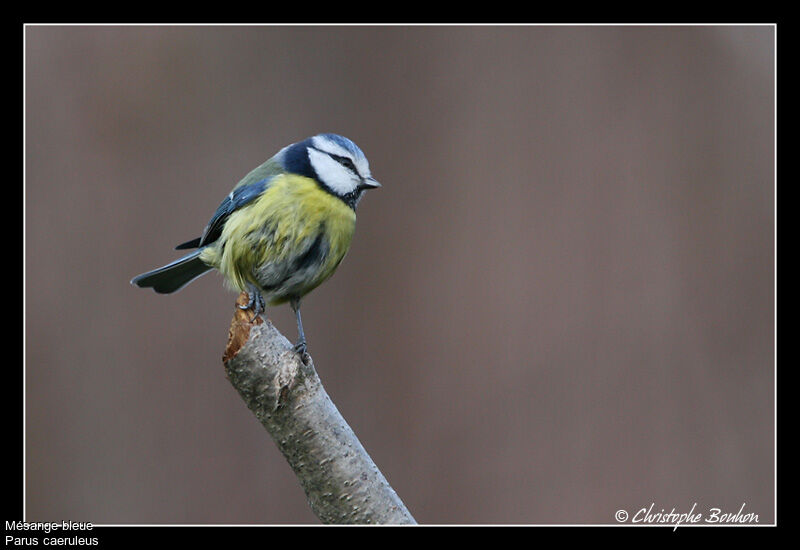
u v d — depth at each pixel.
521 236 10.94
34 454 9.46
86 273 10.30
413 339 10.48
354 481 5.22
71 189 10.59
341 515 5.23
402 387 10.27
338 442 5.26
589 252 10.84
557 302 10.60
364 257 10.98
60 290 10.16
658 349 10.38
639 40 11.89
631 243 10.89
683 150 11.34
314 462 5.26
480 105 11.68
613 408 10.08
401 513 5.25
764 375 10.22
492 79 11.84
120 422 9.78
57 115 10.87
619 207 11.07
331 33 12.00
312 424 5.26
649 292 10.66
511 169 11.33
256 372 5.29
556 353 10.34
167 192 10.85
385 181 11.34
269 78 11.66
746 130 11.41
